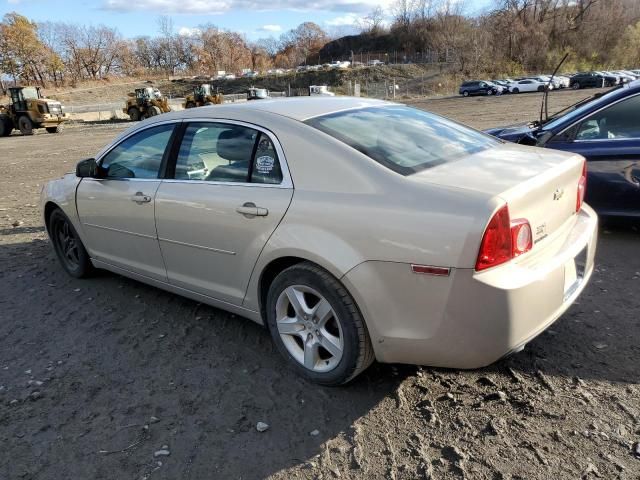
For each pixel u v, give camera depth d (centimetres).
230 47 13112
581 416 277
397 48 11862
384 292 269
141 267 415
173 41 12175
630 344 341
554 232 293
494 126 1872
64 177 500
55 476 256
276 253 305
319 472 250
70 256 509
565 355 332
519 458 251
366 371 327
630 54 6875
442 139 341
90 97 8325
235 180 334
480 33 7375
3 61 8506
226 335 383
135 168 408
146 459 264
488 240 245
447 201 254
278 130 318
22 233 690
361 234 271
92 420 296
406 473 246
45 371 348
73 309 441
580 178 327
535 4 7681
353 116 344
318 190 294
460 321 254
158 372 340
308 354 312
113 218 420
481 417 280
